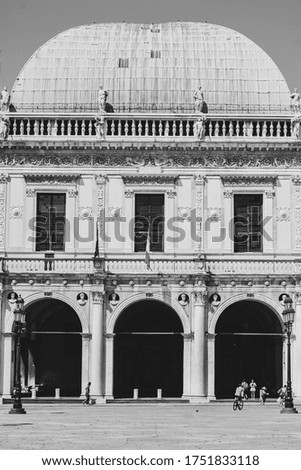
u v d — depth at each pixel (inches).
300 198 3166.8
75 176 3174.2
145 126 3201.3
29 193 3171.8
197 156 3176.7
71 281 3065.9
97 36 3484.3
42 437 1759.4
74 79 3363.7
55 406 2871.6
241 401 2726.4
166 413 2551.7
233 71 3385.8
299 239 3152.1
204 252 3139.8
